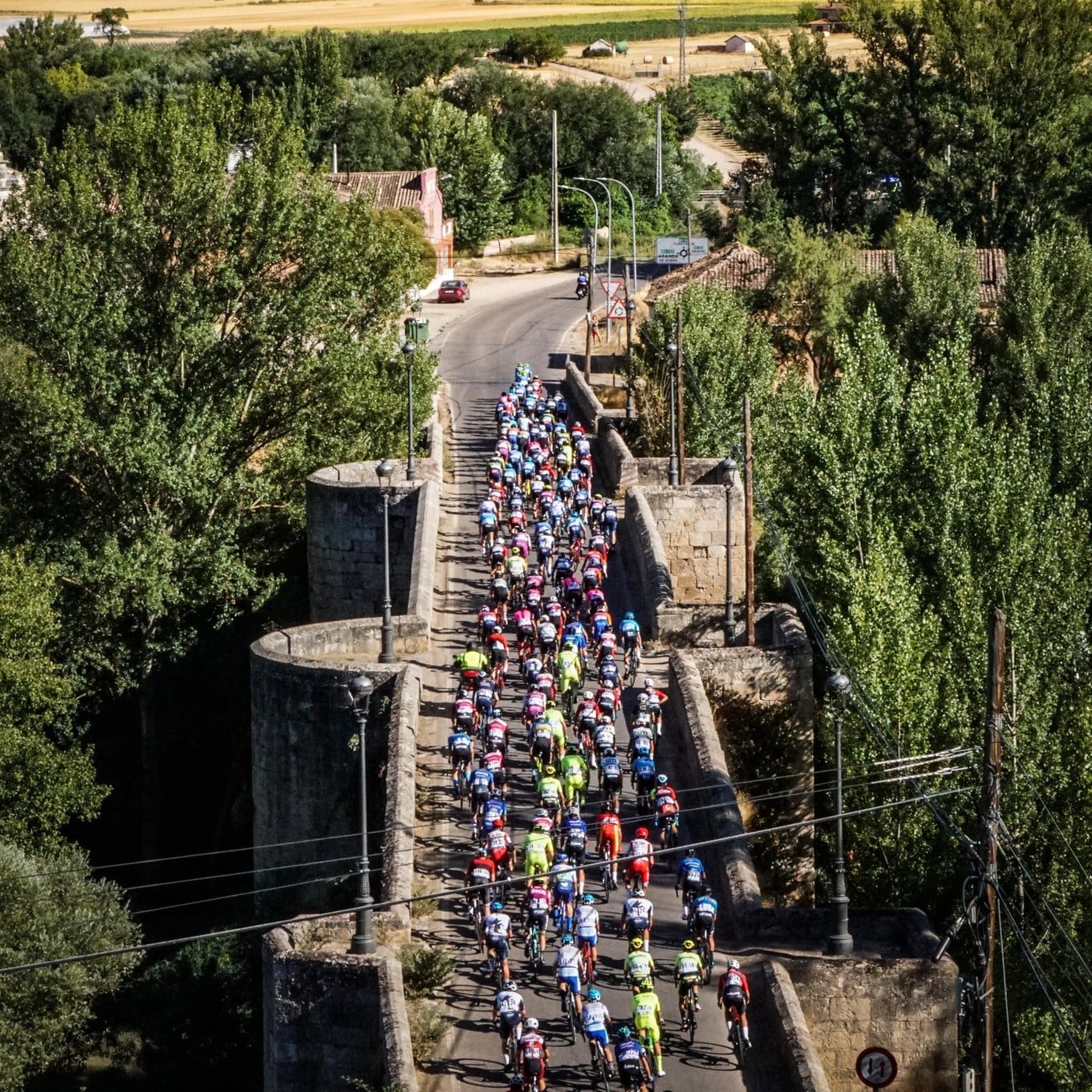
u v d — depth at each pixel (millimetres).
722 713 46031
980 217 122438
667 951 35062
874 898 42719
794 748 46094
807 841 44594
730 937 35344
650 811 38875
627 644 47781
